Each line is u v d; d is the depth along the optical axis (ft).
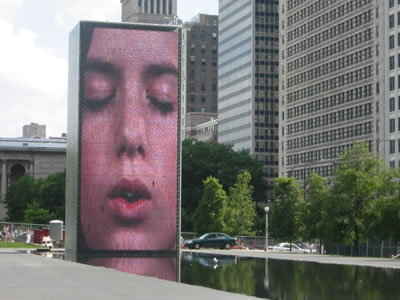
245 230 460.96
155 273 173.99
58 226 295.69
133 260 232.53
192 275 167.02
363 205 332.60
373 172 341.62
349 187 331.16
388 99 515.50
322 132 621.31
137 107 261.65
